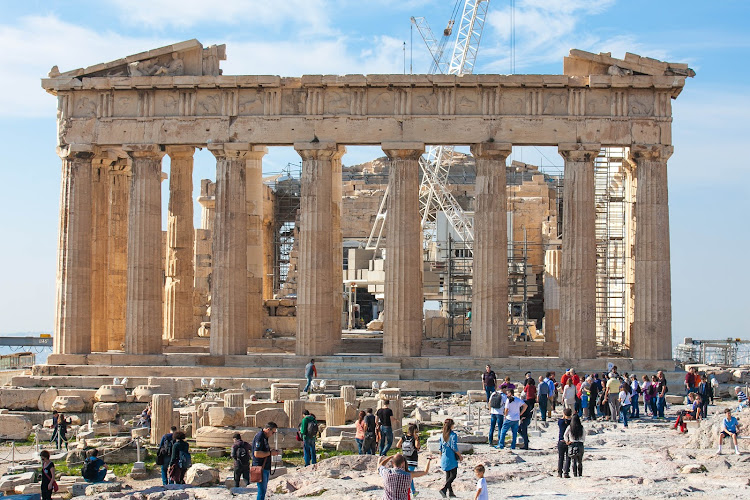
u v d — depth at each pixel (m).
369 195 108.19
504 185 59.91
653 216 59.00
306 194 60.31
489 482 32.72
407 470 25.52
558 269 72.44
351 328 91.50
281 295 91.75
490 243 59.44
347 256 107.06
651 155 59.12
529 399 44.81
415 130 59.78
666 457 36.62
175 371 59.06
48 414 52.09
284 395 48.62
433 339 75.50
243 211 61.09
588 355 58.72
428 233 109.69
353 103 60.22
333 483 32.25
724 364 74.75
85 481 36.12
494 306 59.16
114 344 69.00
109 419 48.12
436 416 48.69
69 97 62.09
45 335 112.12
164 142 61.09
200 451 41.88
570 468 35.06
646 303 58.78
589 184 59.25
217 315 60.53
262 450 31.08
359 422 39.50
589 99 59.53
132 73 61.53
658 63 59.19
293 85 60.38
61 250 61.66
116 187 69.44
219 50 62.06
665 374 57.56
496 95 59.69
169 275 68.31
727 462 34.44
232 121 60.78
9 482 35.44
